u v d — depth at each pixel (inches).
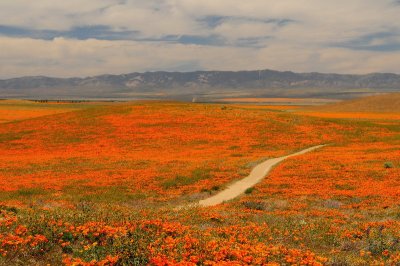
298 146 2891.2
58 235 510.0
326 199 1232.8
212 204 1206.9
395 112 6953.7
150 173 1765.5
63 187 1473.9
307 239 649.6
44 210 746.2
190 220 809.5
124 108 4372.5
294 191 1359.5
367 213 994.7
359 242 613.6
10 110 6589.6
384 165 1813.5
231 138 3144.7
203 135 3245.6
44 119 3949.3
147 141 3090.6
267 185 1482.5
